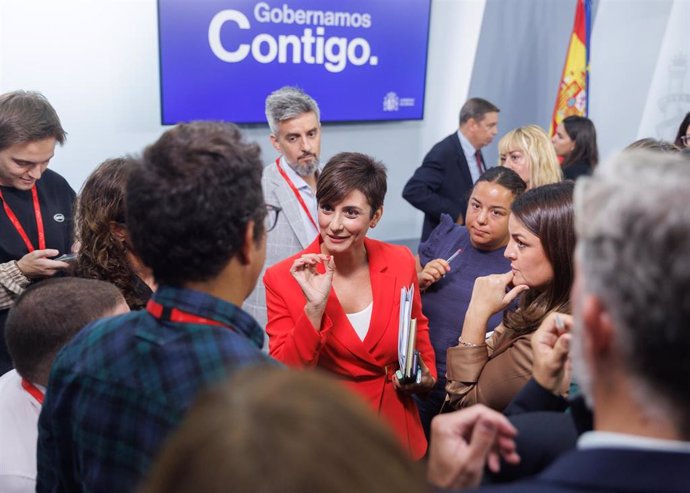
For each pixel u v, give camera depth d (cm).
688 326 51
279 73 471
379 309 181
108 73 432
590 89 547
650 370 53
